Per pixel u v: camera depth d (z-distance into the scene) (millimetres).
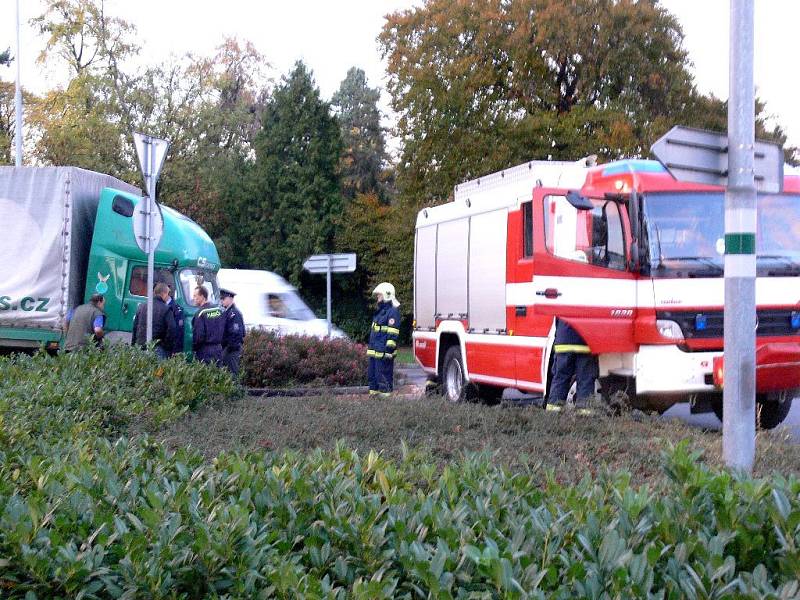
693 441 7176
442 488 4254
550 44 33438
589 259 10719
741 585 2916
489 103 34719
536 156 34000
